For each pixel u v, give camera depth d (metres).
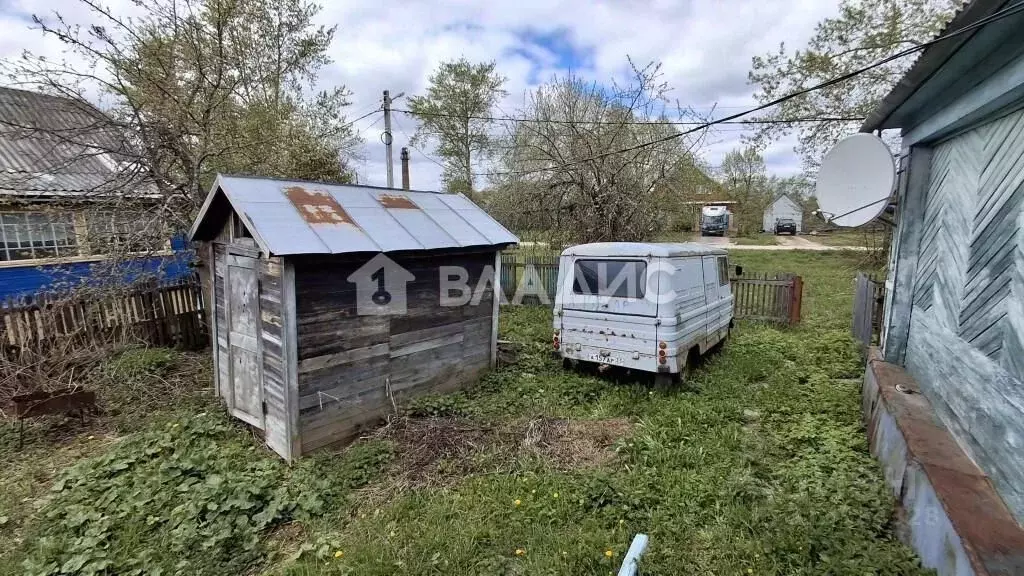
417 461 4.27
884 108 4.36
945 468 2.96
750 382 6.34
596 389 6.05
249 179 4.72
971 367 3.25
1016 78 2.68
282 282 4.19
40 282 9.64
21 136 7.23
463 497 3.75
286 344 4.24
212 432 4.92
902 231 4.90
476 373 6.26
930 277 4.41
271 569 3.11
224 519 3.49
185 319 8.08
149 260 8.22
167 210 7.48
